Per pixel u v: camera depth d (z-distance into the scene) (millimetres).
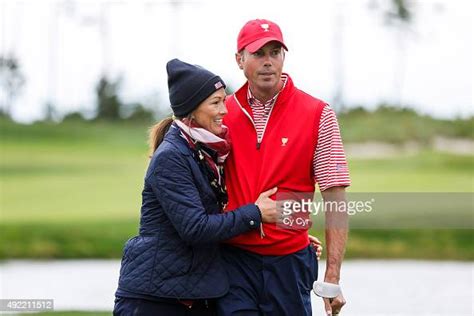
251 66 15273
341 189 15430
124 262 15188
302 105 15531
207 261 15000
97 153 111312
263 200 14984
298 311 15359
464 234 49719
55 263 44188
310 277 15602
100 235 54031
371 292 31062
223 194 15219
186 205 14672
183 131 15094
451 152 108812
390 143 114562
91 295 30828
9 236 54125
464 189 80125
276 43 15250
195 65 15242
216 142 15094
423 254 45906
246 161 15492
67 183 87625
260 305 15383
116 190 82562
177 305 15070
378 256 45375
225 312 15164
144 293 14828
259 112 15578
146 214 15125
